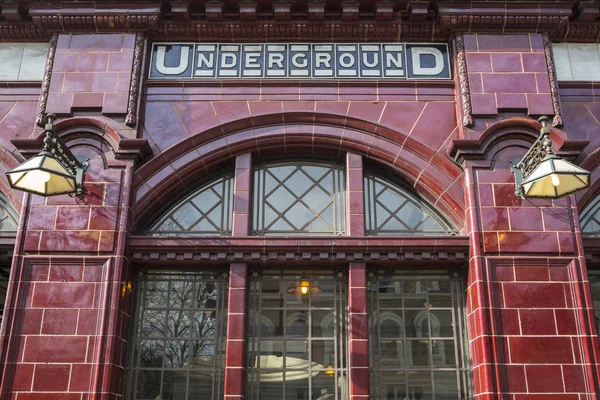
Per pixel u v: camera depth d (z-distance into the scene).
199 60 8.84
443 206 8.24
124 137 8.20
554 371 7.09
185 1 8.73
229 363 7.42
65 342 7.21
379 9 8.71
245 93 8.61
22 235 7.66
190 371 7.64
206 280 8.05
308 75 8.74
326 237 7.86
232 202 8.48
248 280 7.97
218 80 8.64
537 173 6.66
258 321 7.84
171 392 7.57
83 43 8.73
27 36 8.98
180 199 8.52
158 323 7.86
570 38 9.05
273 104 8.56
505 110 8.35
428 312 7.92
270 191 8.53
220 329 7.83
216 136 8.44
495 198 7.85
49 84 8.50
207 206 8.48
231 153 8.45
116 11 8.72
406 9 8.84
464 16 8.69
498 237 7.64
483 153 8.01
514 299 7.39
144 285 8.02
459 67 8.59
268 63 8.82
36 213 7.78
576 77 8.86
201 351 7.74
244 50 8.91
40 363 7.12
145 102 8.55
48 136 6.77
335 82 8.65
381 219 8.38
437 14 8.80
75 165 7.74
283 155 8.70
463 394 7.54
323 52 8.89
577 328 7.27
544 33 8.82
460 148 8.02
